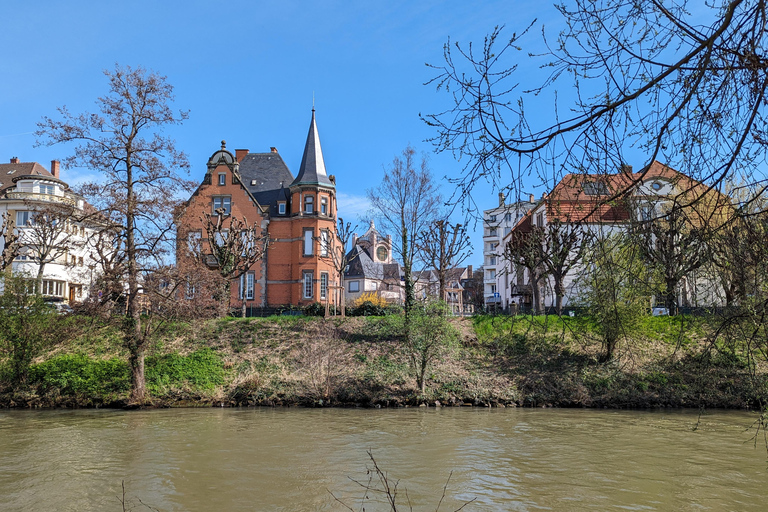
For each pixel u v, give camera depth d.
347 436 17.66
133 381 23.41
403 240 29.70
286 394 24.00
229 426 19.31
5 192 51.56
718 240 4.16
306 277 47.69
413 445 16.42
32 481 13.09
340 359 27.52
